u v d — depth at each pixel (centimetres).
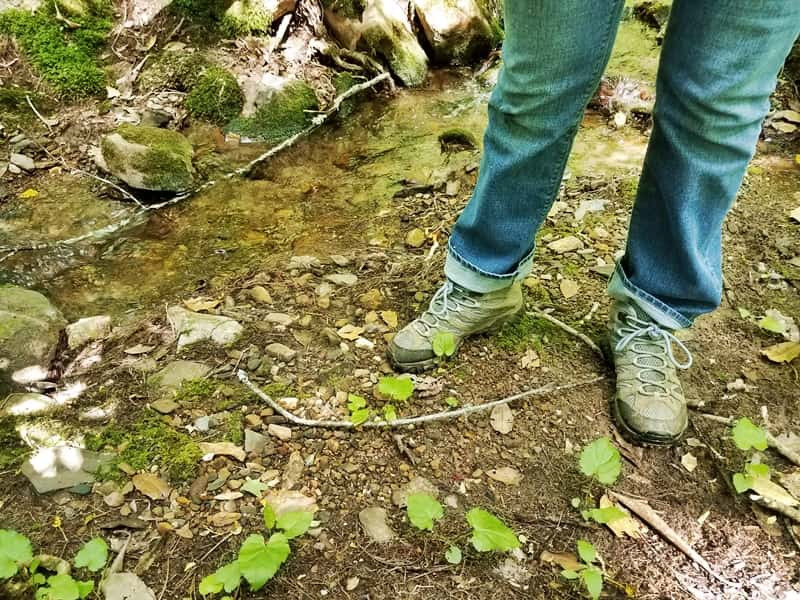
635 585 127
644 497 142
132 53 297
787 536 137
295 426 153
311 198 247
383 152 276
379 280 198
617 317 162
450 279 163
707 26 115
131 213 237
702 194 135
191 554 129
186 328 178
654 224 144
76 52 287
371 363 169
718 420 158
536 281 197
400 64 321
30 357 169
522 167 137
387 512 137
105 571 126
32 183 247
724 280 197
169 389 162
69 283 205
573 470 146
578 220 225
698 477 147
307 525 127
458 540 133
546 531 135
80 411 157
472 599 124
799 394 165
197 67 292
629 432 152
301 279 199
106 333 182
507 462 148
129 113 276
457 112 306
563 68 121
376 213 237
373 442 150
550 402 160
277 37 309
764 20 112
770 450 152
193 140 275
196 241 225
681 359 173
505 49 127
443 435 152
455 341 167
